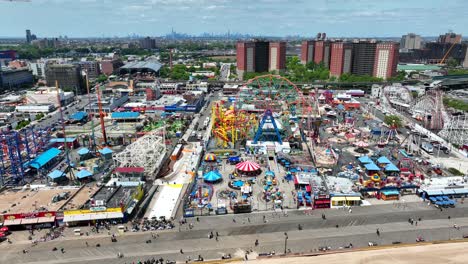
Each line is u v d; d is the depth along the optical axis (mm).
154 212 140875
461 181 160500
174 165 193375
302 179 163125
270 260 109562
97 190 148750
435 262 108875
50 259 110312
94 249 115562
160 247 116562
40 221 127625
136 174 172375
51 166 192375
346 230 126438
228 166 193000
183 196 155500
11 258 110750
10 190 153125
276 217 136125
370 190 152750
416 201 149250
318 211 140500
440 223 131000
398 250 114750
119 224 131125
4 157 187375
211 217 136375
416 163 193375
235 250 114875
